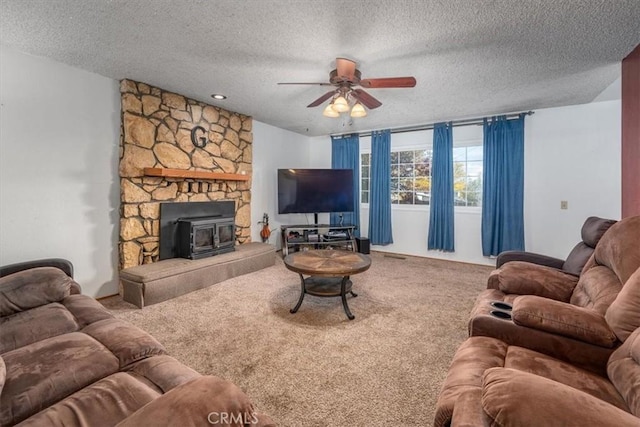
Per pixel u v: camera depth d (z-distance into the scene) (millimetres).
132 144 3229
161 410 738
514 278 2111
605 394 1062
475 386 1083
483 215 4516
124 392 1121
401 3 1873
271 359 2029
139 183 3312
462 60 2658
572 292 1980
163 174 3340
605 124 3861
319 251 3375
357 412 1555
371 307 2926
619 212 3836
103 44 2434
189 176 3674
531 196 4312
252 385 1764
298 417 1520
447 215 4809
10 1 1868
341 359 2031
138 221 3307
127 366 1348
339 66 2404
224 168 4324
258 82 3232
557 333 1343
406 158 5402
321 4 1895
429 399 1653
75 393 1138
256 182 5105
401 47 2430
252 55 2594
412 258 5094
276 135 5504
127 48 2494
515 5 1886
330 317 2691
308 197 5223
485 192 4480
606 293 1510
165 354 1489
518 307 1461
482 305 1849
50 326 1627
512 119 4316
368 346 2199
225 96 3719
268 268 4328
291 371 1899
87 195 3016
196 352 2107
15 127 2572
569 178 4086
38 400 1099
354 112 2854
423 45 2396
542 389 768
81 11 1982
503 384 812
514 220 4312
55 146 2797
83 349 1384
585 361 1283
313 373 1879
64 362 1278
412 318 2682
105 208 3152
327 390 1724
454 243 4859
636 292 1239
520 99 3748
